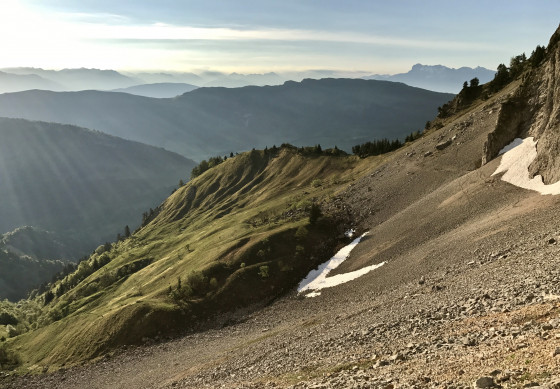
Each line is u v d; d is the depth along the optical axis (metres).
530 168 92.31
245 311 115.62
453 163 141.62
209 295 122.31
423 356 31.08
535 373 19.73
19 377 112.62
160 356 98.75
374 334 46.53
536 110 109.56
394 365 31.53
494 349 26.31
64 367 111.69
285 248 135.88
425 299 54.53
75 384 97.06
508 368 21.92
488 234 74.00
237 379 53.16
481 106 182.38
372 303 70.62
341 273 111.94
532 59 183.50
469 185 109.62
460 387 21.34
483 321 34.53
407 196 140.00
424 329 40.41
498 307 37.00
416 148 181.12
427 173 146.75
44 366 117.25
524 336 26.59
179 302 121.69
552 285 36.16
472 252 70.31
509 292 39.72
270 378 44.66
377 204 147.50
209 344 96.00
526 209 76.56
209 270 131.75
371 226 134.88
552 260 44.47
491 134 118.25
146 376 84.81
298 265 128.00
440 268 72.81
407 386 24.53
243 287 122.38
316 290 109.56
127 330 116.19
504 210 83.56
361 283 95.75
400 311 53.12
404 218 120.00
